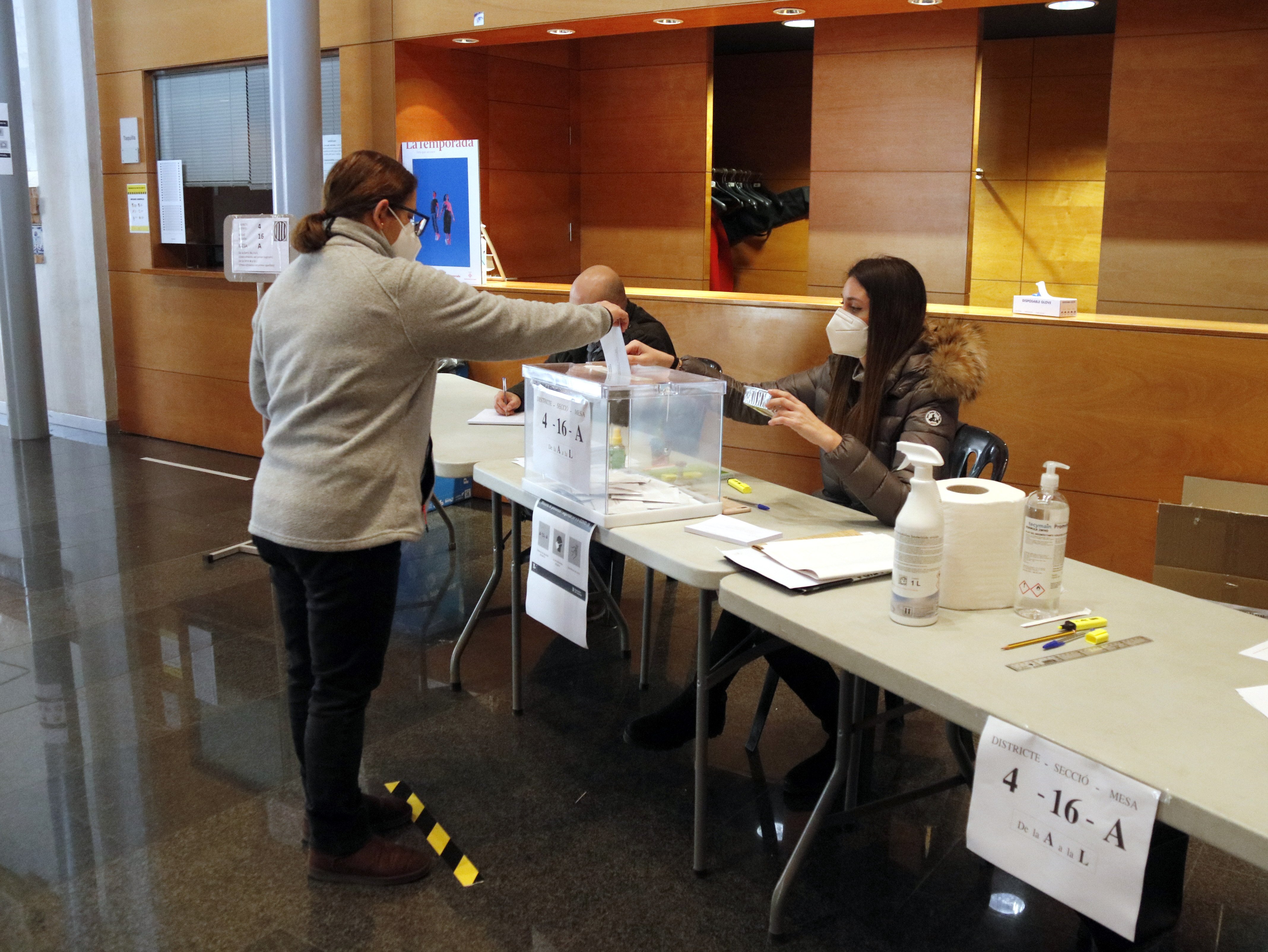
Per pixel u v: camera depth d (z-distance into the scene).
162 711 2.93
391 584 1.99
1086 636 1.63
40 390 6.48
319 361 1.89
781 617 1.71
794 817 2.44
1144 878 1.51
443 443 2.99
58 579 3.99
